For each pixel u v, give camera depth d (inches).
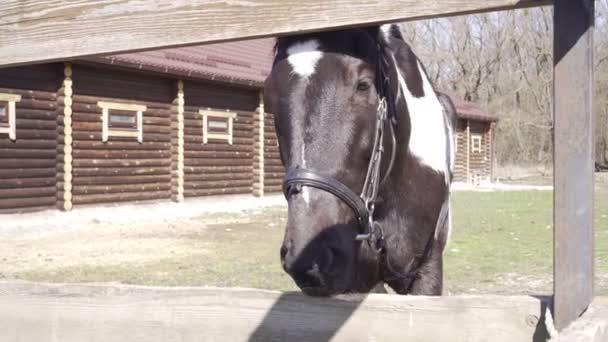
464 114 1188.5
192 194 644.7
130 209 568.4
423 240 120.1
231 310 86.5
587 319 62.8
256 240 437.7
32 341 96.6
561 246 69.3
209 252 384.5
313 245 81.4
